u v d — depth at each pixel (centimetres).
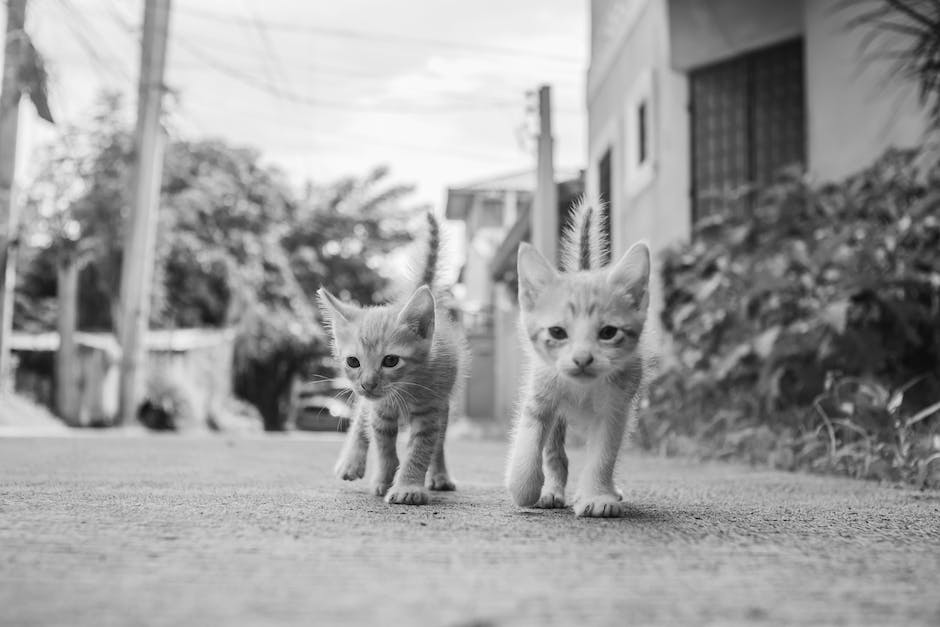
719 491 82
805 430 118
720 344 155
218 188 452
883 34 162
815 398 123
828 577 44
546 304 67
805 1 185
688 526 59
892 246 126
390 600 39
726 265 157
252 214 465
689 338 162
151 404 351
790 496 78
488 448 173
